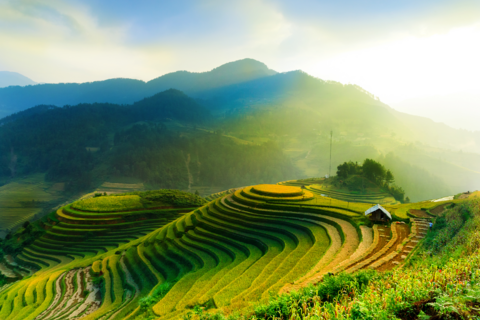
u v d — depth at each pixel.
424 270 16.20
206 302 30.67
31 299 56.03
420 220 45.94
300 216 57.88
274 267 37.06
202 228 65.06
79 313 48.66
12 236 99.56
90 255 80.62
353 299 15.12
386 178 115.00
